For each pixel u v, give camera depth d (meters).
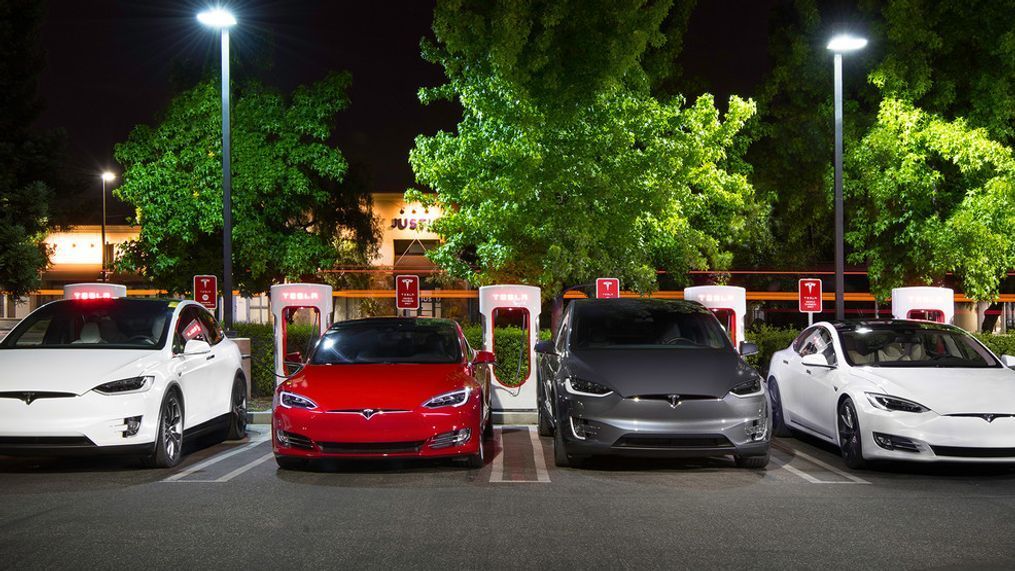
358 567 5.54
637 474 8.98
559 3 18.28
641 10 19.23
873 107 21.83
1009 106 19.47
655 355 9.51
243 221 23.98
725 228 22.97
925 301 16.47
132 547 6.01
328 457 8.72
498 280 21.39
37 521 6.80
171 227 23.38
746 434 8.84
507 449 10.80
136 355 9.39
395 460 9.88
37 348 9.61
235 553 5.86
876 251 21.78
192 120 23.97
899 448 8.88
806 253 30.16
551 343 10.46
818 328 11.21
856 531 6.52
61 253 46.44
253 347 16.08
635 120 20.20
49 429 8.57
